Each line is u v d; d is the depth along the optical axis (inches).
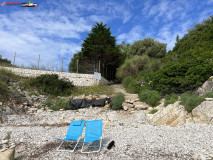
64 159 147.9
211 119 230.5
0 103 379.6
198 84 385.7
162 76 470.0
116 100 434.0
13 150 145.6
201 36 661.3
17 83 564.1
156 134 204.1
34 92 527.5
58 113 404.2
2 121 313.9
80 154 159.9
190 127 223.8
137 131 226.5
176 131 213.0
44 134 229.8
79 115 381.1
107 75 1042.1
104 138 205.9
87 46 903.7
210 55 459.8
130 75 765.3
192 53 560.1
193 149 149.9
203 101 263.3
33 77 630.5
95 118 357.4
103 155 153.3
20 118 345.1
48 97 532.1
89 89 598.2
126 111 399.5
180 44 782.5
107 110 426.3
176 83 422.6
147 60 798.5
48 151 168.9
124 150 161.0
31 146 185.0
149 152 151.0
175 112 277.0
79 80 692.7
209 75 383.6
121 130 242.1
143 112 373.1
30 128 262.8
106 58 911.0
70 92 589.3
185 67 441.1
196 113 252.4
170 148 156.3
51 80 603.2
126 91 617.6
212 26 639.8
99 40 889.5
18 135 223.1
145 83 538.6
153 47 1046.4
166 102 348.5
